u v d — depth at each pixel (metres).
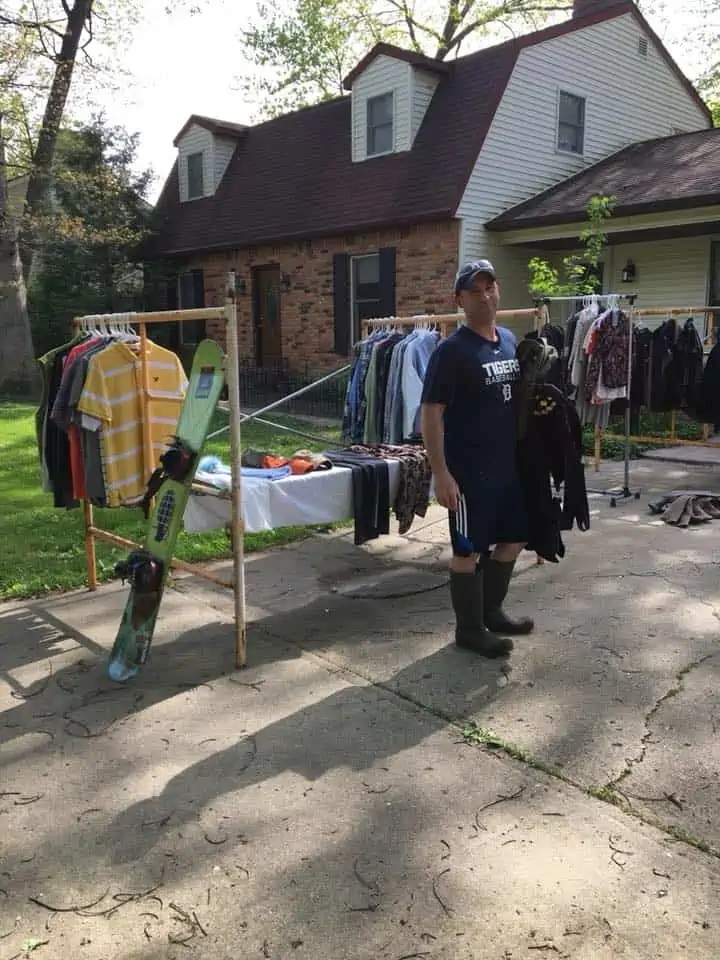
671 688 3.51
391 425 5.77
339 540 6.17
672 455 9.57
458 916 2.17
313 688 3.60
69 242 16.92
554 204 13.12
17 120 17.20
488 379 3.66
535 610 4.52
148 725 3.28
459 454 3.70
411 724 3.24
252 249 16.59
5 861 2.45
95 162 17.56
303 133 17.23
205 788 2.81
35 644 4.18
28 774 2.93
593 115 15.09
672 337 8.03
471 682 3.62
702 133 14.88
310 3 25.14
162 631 4.33
